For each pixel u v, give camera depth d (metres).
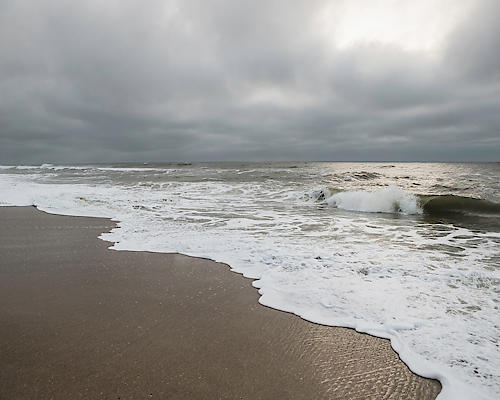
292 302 3.72
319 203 12.74
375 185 18.11
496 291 3.96
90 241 6.47
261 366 2.54
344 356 2.70
